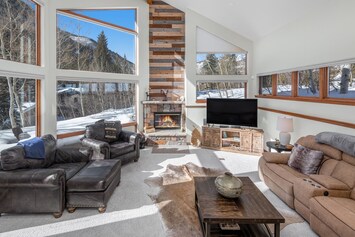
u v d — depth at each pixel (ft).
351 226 6.63
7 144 13.00
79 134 17.95
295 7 13.43
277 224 7.11
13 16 13.16
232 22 19.95
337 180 9.07
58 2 16.42
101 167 11.23
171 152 19.17
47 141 11.80
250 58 21.95
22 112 14.05
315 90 13.80
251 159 17.33
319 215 7.91
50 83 15.99
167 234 8.38
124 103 21.29
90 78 18.39
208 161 16.84
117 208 10.17
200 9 20.48
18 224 8.96
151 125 22.31
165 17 22.26
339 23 10.95
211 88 22.58
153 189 12.02
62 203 9.55
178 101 21.88
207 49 22.02
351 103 10.32
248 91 22.22
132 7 20.75
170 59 22.54
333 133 10.37
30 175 9.25
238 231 7.84
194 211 9.85
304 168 10.83
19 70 13.19
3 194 9.25
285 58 16.06
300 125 14.43
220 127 19.99
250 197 8.37
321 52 12.30
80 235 8.33
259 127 20.89
